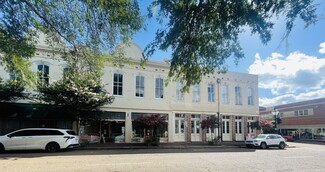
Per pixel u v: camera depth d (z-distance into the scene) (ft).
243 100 111.75
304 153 63.67
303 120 150.20
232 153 61.05
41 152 59.06
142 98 91.20
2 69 69.36
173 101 96.27
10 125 73.56
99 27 25.59
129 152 60.29
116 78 88.07
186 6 16.79
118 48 29.53
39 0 24.66
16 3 24.81
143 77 92.73
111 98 76.79
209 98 103.96
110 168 36.60
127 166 38.47
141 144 82.23
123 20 23.85
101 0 22.88
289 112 161.48
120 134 86.48
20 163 40.70
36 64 76.18
